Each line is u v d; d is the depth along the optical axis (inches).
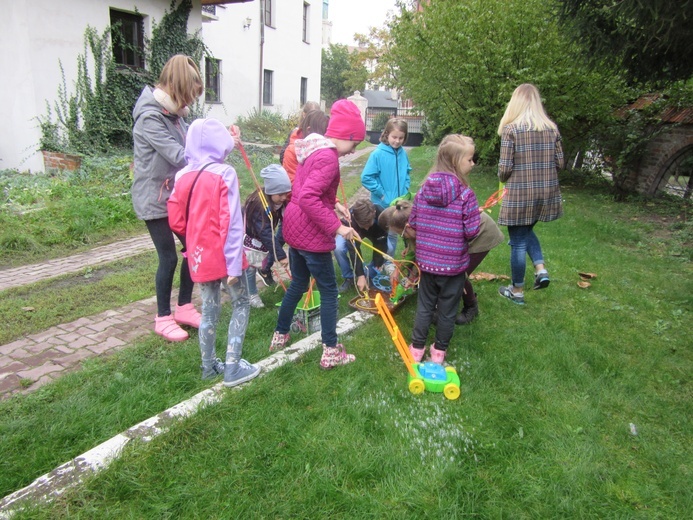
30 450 93.0
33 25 347.3
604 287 187.8
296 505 82.2
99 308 160.6
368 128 1480.1
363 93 2006.6
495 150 512.7
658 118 373.1
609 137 395.9
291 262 125.7
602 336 147.4
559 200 164.6
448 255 118.1
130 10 416.5
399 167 177.8
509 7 417.7
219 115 663.8
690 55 253.9
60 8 362.6
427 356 134.1
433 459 93.0
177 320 146.8
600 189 432.8
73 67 378.6
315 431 100.3
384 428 101.7
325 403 109.7
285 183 142.0
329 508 82.1
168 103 127.0
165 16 443.5
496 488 87.5
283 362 124.8
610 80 379.9
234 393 111.0
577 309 167.9
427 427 102.6
